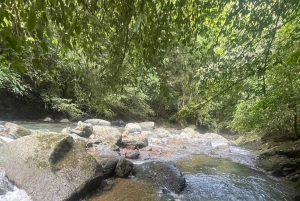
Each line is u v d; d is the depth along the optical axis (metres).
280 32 3.70
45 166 3.62
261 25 2.70
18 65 1.60
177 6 2.28
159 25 2.07
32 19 1.19
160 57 2.32
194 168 5.59
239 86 3.81
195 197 3.98
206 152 7.32
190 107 5.13
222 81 3.76
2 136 5.73
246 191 4.30
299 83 4.79
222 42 3.72
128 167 4.62
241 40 3.24
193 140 9.41
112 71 2.43
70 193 3.28
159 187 4.20
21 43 1.45
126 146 6.97
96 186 3.85
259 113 5.97
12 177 3.52
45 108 10.80
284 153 6.04
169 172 4.51
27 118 10.34
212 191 4.26
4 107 9.70
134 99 13.25
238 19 2.92
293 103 5.18
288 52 3.61
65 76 7.41
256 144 7.93
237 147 8.27
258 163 6.07
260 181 4.82
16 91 8.74
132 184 4.22
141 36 2.08
